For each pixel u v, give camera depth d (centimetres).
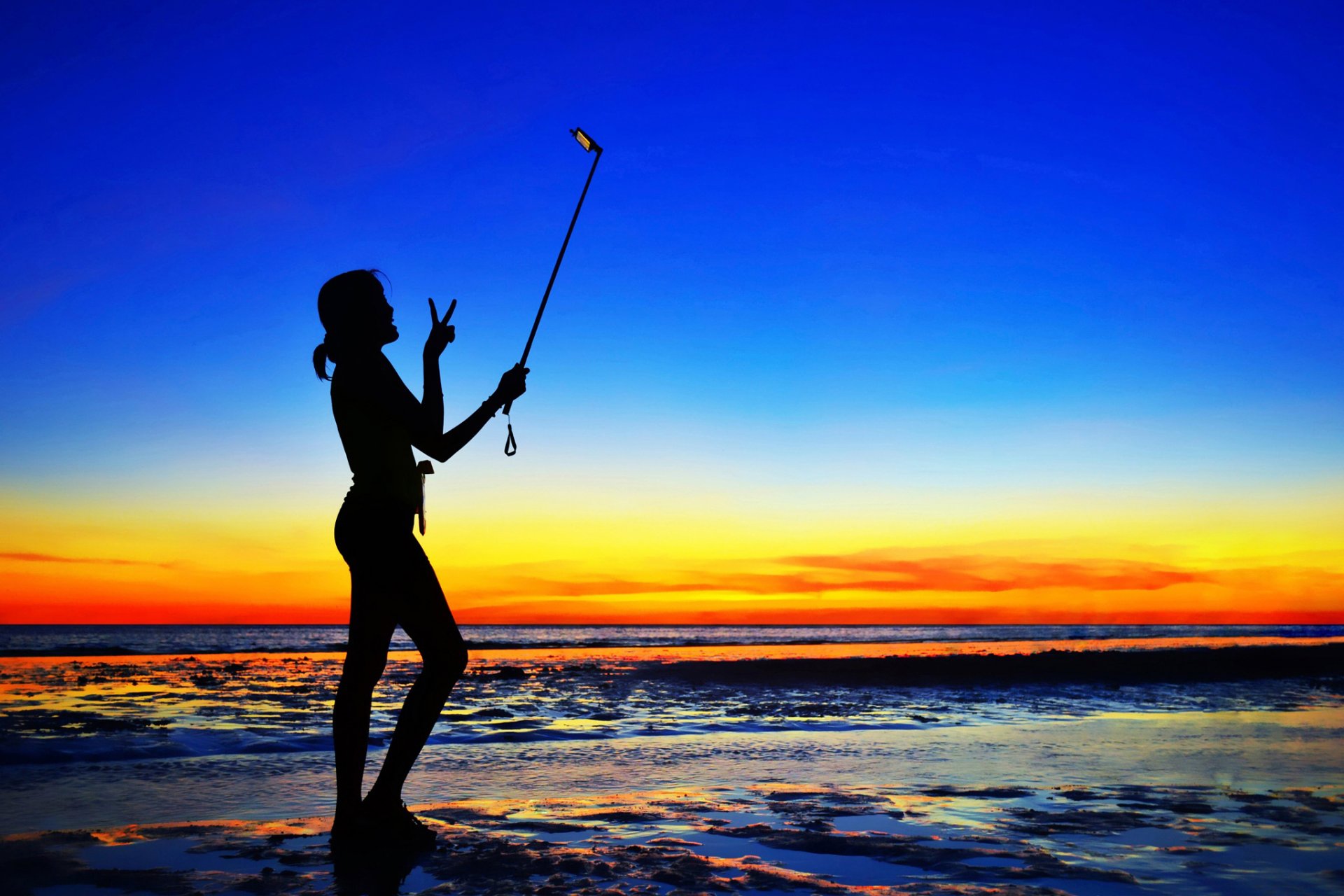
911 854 262
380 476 287
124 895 216
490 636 6619
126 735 550
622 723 675
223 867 244
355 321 297
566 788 399
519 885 223
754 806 344
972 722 701
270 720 647
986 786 396
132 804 353
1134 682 1112
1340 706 845
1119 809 338
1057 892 222
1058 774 438
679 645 3772
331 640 5228
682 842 276
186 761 469
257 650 3216
